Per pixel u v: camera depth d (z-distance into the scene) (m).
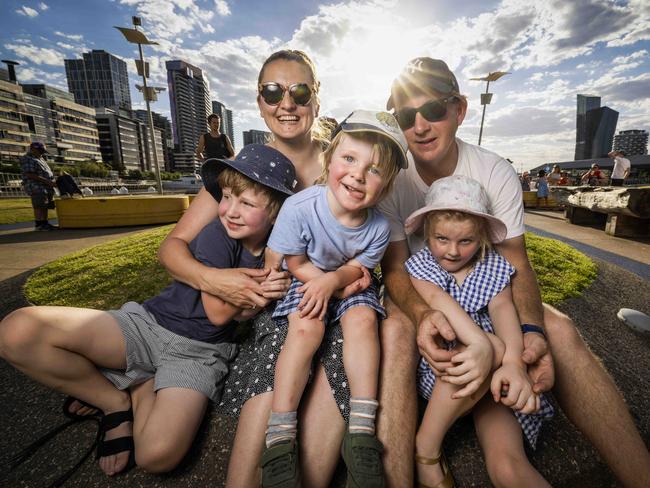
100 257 4.28
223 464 1.37
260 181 1.46
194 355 1.49
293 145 2.00
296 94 1.82
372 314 1.42
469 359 1.17
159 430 1.26
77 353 1.34
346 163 1.37
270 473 1.08
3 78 108.38
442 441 1.39
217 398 1.47
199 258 1.54
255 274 1.44
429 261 1.62
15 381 1.94
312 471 1.22
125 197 8.16
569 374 1.27
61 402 1.76
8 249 5.42
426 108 1.54
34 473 1.36
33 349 1.25
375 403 1.23
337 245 1.51
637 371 1.91
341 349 1.39
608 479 1.28
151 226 7.98
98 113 130.25
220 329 1.54
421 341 1.28
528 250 4.08
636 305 2.79
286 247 1.51
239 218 1.51
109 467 1.33
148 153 146.50
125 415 1.42
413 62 1.55
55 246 5.64
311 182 2.07
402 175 1.79
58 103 112.94
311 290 1.38
